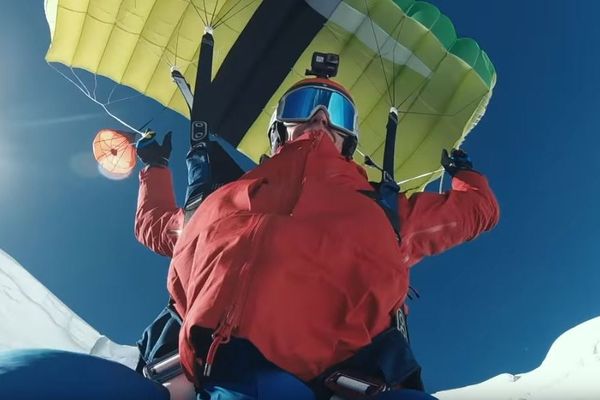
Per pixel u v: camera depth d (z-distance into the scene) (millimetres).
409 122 5605
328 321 2137
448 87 5594
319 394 2121
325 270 2168
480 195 3314
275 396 1890
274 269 2100
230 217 2344
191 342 2078
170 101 5836
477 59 5660
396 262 2326
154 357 2496
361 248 2260
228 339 1971
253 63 5602
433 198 3160
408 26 5625
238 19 5527
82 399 1882
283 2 5434
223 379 2014
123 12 5500
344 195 2471
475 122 5805
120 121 4566
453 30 5828
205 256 2244
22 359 1916
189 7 5484
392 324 2350
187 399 2324
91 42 5680
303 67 5617
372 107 5676
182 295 2469
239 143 5680
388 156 4277
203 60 4203
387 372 2141
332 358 2145
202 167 3312
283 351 2031
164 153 3627
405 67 5656
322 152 2791
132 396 2023
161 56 5688
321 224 2254
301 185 2533
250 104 5617
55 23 5562
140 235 3346
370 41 5641
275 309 2047
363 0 5582
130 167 4328
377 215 2430
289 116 3418
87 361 2045
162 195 3455
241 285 2062
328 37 5637
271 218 2252
